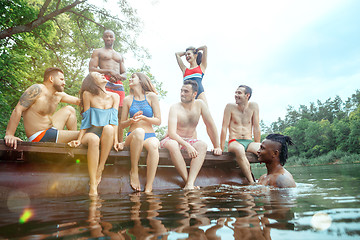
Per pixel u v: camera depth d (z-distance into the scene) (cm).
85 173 357
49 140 364
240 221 130
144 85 449
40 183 312
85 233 117
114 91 598
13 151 330
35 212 181
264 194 245
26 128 362
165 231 116
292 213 142
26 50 1183
